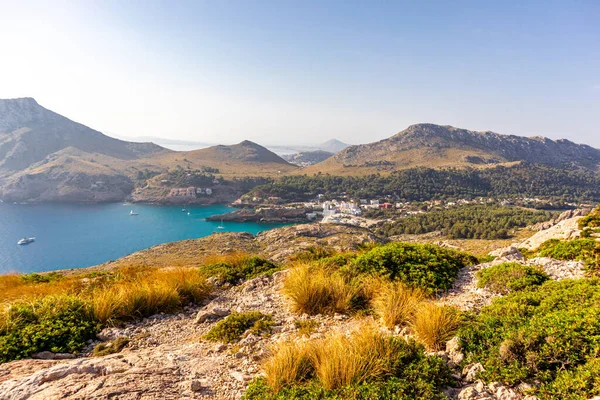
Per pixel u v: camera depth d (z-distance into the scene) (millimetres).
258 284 11148
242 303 9422
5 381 4715
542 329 4734
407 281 9008
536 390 4012
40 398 4180
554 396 3828
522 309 6152
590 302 5766
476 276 9508
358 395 4113
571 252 10703
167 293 9359
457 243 69438
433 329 5750
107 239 120312
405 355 4895
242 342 6508
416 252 10406
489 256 12547
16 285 15477
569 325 4625
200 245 57344
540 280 8367
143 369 5227
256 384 4711
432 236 118062
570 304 5883
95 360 5645
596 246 10156
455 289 8906
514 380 4227
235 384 4930
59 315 7504
